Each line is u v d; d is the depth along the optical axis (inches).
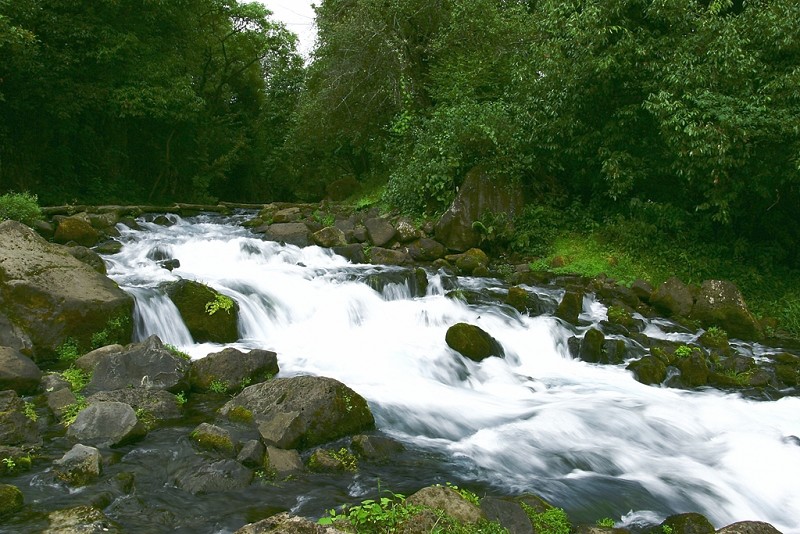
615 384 352.2
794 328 470.9
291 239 609.3
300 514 188.7
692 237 562.6
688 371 363.3
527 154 625.9
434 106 765.3
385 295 465.7
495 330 416.5
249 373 296.4
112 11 858.8
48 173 865.5
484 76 725.3
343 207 767.1
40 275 327.9
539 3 765.9
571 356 398.9
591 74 541.3
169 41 990.4
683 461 258.5
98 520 174.6
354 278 474.6
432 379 336.2
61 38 809.5
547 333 414.0
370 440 237.9
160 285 380.2
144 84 890.1
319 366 331.6
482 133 617.9
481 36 750.5
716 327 455.8
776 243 556.4
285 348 361.4
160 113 909.8
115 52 835.4
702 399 335.9
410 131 735.7
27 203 524.4
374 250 586.2
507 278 536.7
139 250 534.6
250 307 394.3
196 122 1127.0
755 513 225.5
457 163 625.0
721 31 506.3
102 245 539.2
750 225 566.3
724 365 384.8
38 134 850.1
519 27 751.1
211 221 745.6
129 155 1037.2
